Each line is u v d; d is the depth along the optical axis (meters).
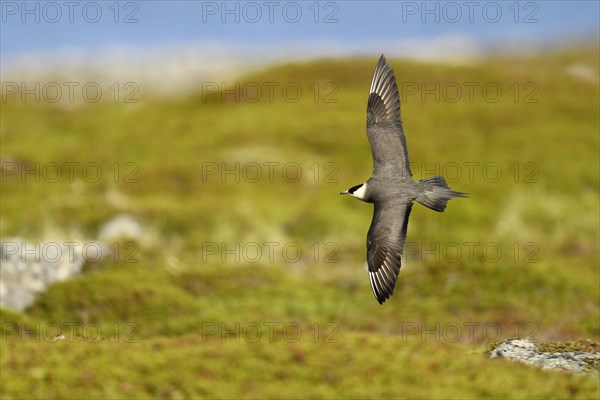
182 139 48.38
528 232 35.56
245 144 45.75
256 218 35.00
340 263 30.91
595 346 20.06
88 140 49.69
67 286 25.98
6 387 17.00
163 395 17.20
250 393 17.33
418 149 45.88
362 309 27.38
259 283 28.56
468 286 28.59
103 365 18.00
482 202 39.19
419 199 13.12
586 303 27.70
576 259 31.84
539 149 46.41
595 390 17.27
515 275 29.16
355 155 45.34
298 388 17.53
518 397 17.17
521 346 20.03
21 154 45.75
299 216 35.97
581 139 48.41
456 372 18.22
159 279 27.67
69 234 31.58
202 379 17.67
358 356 18.80
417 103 54.06
